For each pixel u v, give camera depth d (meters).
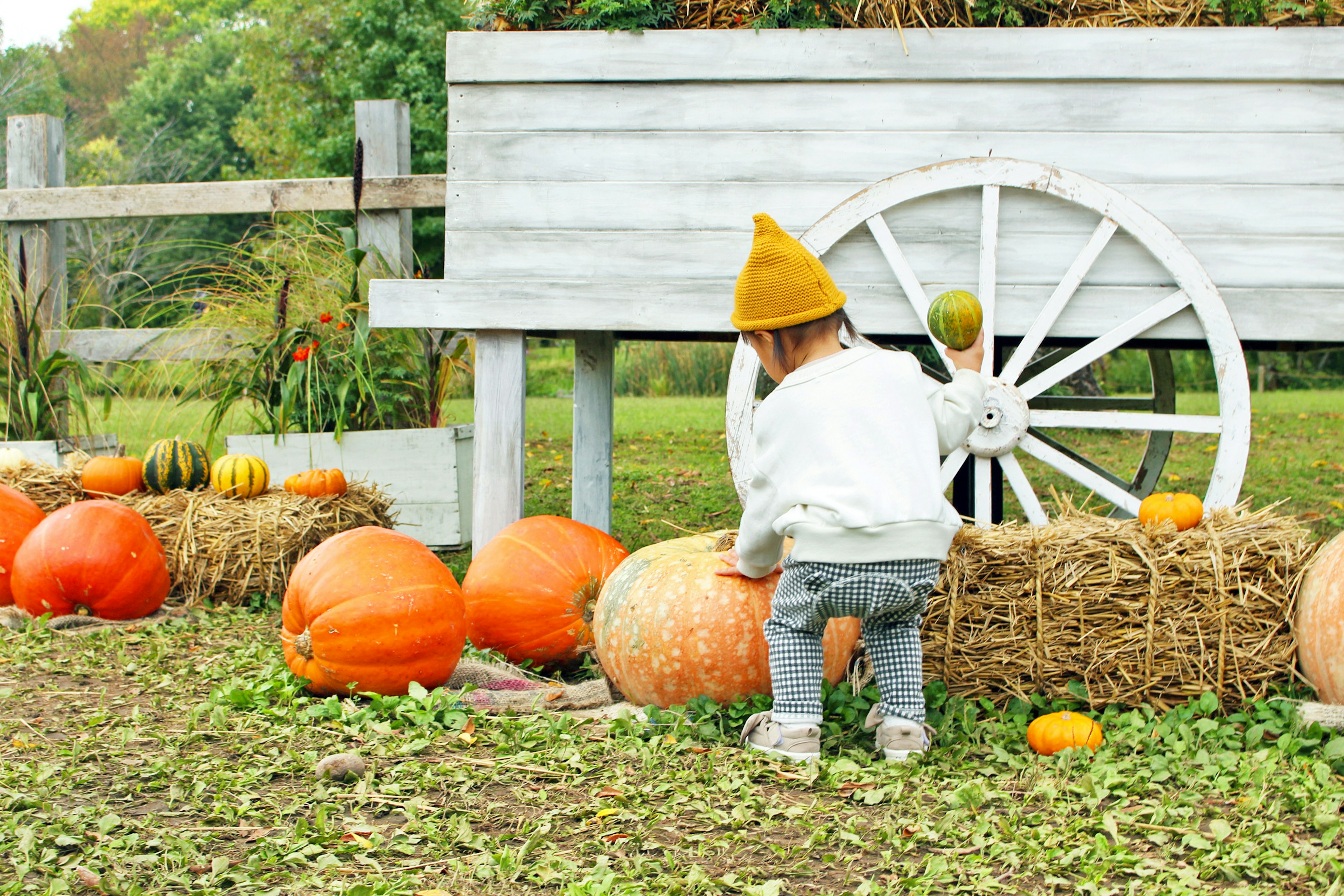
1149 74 3.84
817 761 2.52
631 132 4.14
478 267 4.22
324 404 5.60
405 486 5.43
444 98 20.75
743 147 4.09
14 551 4.37
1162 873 1.90
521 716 3.03
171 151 30.88
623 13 4.11
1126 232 3.87
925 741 2.61
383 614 3.11
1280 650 2.94
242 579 4.48
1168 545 2.97
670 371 17.02
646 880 1.89
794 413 2.54
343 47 21.56
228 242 25.12
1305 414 12.66
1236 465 3.81
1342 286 3.82
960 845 2.07
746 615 2.96
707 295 4.12
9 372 5.99
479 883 1.89
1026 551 3.02
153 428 7.23
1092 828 2.15
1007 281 4.00
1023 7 3.99
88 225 15.55
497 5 4.22
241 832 2.12
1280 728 2.72
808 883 1.91
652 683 3.02
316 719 2.94
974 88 3.96
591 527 4.20
